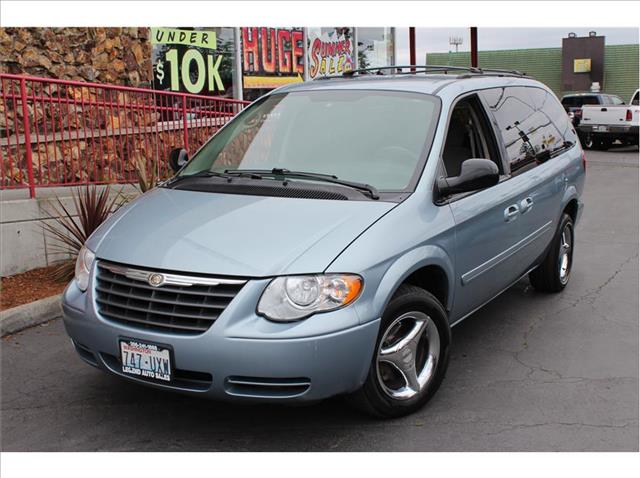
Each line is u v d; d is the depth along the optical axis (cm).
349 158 443
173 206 419
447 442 377
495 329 554
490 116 511
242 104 1035
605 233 927
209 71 1230
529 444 376
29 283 622
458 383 453
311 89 512
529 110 588
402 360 395
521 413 411
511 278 534
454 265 429
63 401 427
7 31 835
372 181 423
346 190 414
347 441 378
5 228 629
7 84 828
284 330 339
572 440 380
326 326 343
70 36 912
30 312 551
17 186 678
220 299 348
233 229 378
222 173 463
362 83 505
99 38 955
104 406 421
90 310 377
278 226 378
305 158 452
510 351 507
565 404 423
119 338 363
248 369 339
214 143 508
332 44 1559
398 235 384
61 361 487
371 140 450
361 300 356
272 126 490
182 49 1172
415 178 421
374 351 372
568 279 665
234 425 397
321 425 396
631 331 548
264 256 355
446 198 432
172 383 354
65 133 857
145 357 356
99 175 841
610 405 421
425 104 466
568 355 500
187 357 344
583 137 2497
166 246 372
